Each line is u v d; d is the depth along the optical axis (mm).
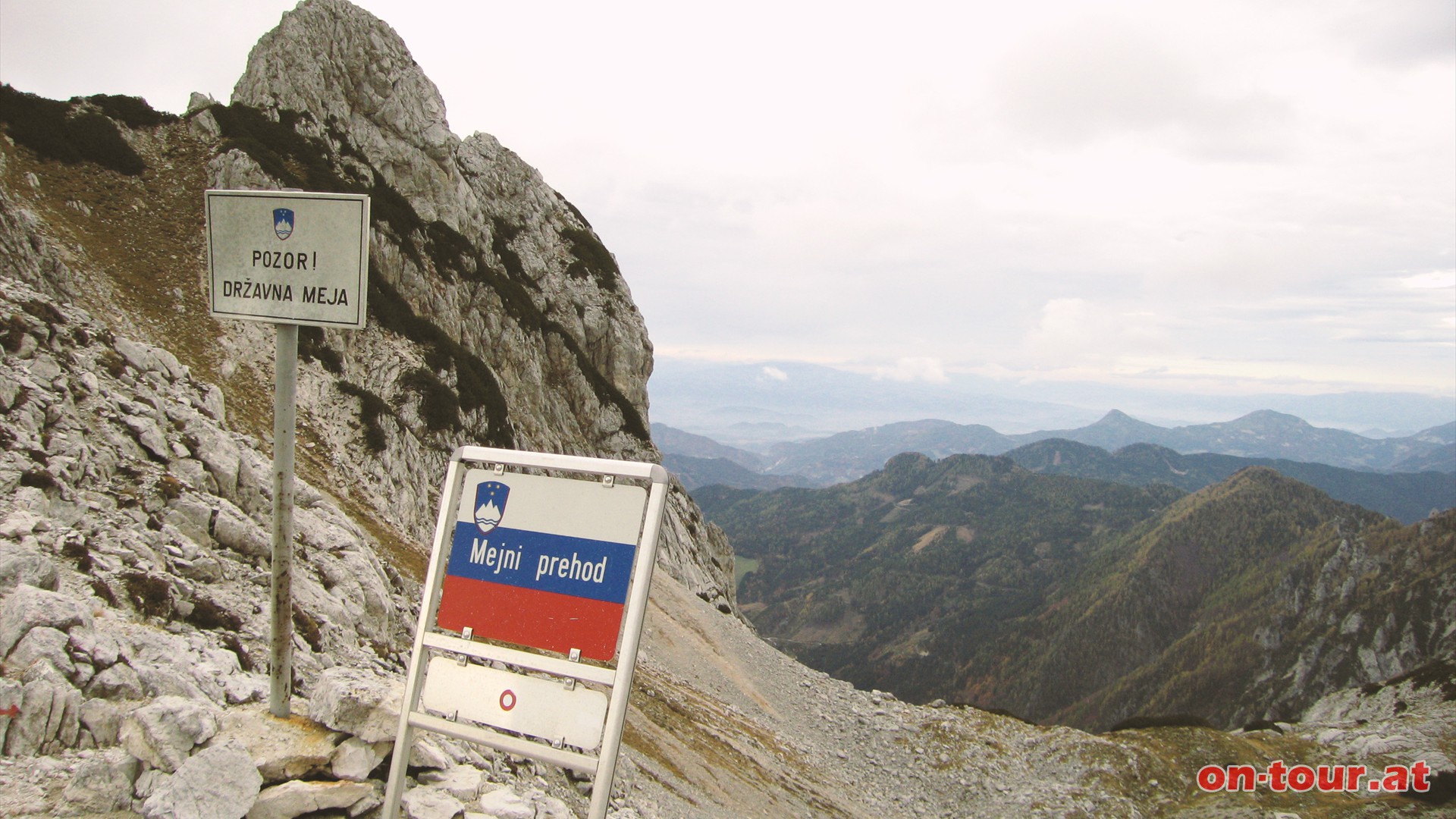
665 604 61531
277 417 7328
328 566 19125
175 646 9570
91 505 13094
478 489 6844
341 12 72875
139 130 55562
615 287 96062
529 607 6426
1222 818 49125
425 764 8141
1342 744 58281
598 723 5996
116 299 41656
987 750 56688
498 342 71812
